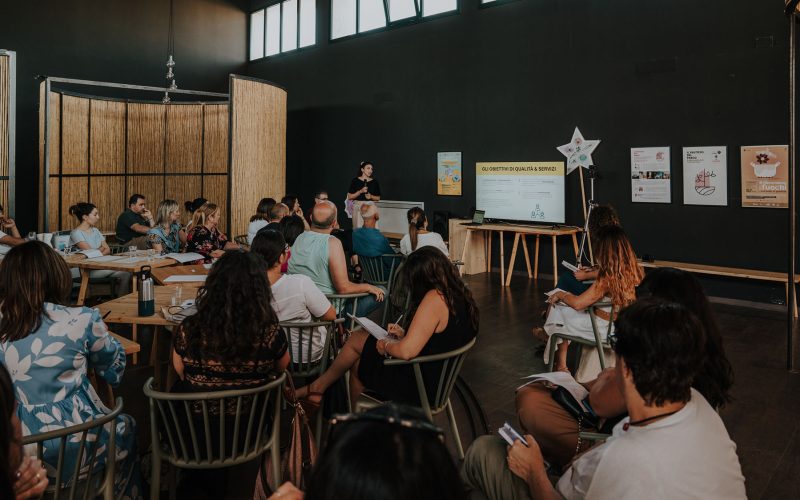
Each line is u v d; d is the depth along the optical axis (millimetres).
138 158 9156
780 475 2688
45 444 1810
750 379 3980
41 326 1881
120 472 2045
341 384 2771
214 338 2012
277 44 11469
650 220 6891
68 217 8266
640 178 6914
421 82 9109
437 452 716
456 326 2447
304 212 11172
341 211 10539
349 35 10148
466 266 8094
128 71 10336
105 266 4770
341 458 698
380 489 667
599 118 7242
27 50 9242
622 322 1350
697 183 6484
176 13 10891
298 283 2879
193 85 11219
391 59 9500
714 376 1765
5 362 1835
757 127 6043
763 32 5957
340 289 3520
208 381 2057
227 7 11641
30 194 9383
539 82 7762
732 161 6234
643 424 1305
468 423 3242
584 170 7418
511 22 7992
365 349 2588
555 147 7656
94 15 9898
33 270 1872
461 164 8680
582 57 7340
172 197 9414
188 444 2102
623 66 6992
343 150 10398
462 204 8734
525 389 2105
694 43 6430
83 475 1867
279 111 8672
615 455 1277
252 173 8156
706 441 1262
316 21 10672
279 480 2141
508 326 5359
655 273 2113
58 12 9508
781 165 5883
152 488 2096
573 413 2004
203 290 2076
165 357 4438
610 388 1805
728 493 1264
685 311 1322
